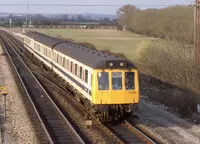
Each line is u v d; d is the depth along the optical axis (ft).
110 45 305.32
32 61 203.00
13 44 323.78
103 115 79.10
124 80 78.48
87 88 83.35
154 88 131.54
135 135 73.46
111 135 72.54
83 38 387.55
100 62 78.28
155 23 360.48
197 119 87.45
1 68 172.86
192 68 121.39
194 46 121.60
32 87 127.54
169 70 139.23
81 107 96.07
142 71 164.45
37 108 96.17
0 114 87.51
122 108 79.56
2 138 69.62
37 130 76.18
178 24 167.84
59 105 100.63
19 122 81.71
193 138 72.54
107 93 77.56
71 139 70.44
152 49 171.83
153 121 85.05
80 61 91.76
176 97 103.65
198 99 97.96
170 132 76.48
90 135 73.26
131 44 319.27
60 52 123.03
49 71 154.40
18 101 103.14
